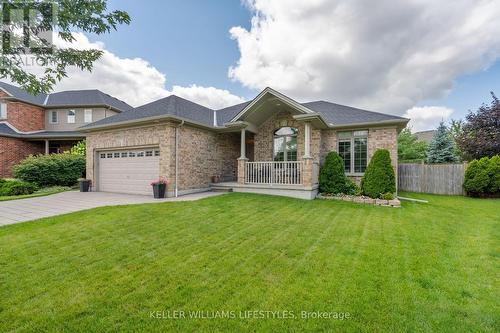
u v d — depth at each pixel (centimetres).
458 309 269
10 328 231
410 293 298
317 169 1112
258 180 1101
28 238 476
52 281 316
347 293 296
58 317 246
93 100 2109
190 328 233
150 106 1245
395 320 248
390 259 400
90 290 296
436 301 283
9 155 1700
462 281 332
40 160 1391
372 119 1134
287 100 975
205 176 1184
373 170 1001
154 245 446
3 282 313
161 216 646
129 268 356
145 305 268
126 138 1142
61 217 635
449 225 632
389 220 666
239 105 1602
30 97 1981
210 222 602
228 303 273
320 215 700
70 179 1462
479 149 1527
